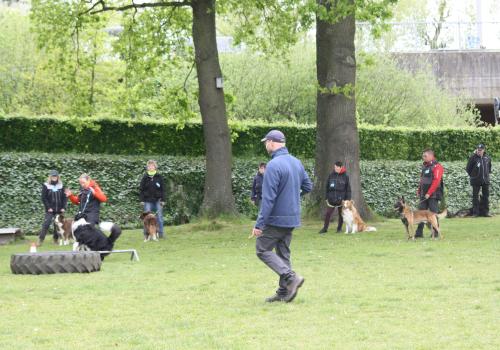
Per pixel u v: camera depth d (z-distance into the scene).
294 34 25.23
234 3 24.88
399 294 10.30
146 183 20.34
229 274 12.73
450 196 29.00
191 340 7.82
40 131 25.36
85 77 28.69
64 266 13.14
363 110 35.19
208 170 23.34
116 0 26.20
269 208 9.52
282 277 9.80
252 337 7.91
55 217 19.73
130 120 26.19
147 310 9.57
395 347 7.34
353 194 22.47
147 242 19.23
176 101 26.14
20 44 33.38
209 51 23.30
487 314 8.83
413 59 39.12
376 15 19.39
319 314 9.06
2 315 9.34
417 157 29.94
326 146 22.70
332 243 17.47
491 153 30.97
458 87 41.31
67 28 24.08
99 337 8.09
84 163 24.42
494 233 19.34
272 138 9.78
